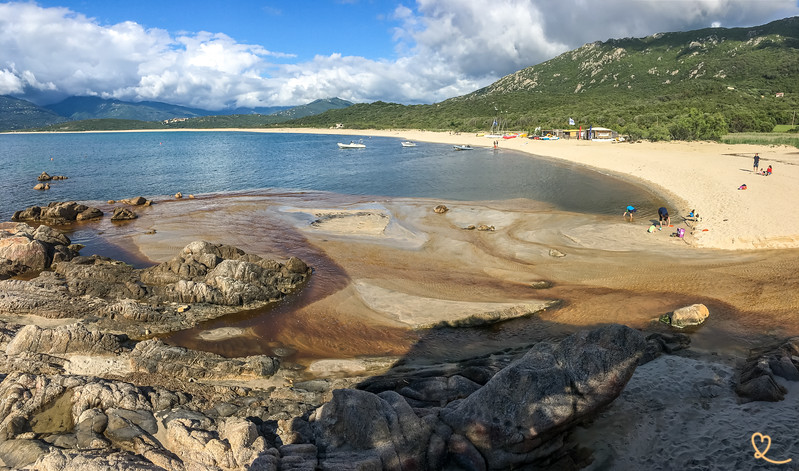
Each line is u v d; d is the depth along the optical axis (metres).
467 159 84.62
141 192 54.16
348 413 10.69
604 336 11.30
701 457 10.41
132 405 13.09
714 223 31.91
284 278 23.95
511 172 65.62
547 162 76.44
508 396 10.54
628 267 25.11
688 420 11.84
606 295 21.78
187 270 23.92
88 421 12.23
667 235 30.61
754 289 21.30
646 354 15.41
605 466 10.49
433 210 40.78
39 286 22.09
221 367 16.03
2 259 25.97
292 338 18.92
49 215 40.22
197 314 20.89
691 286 22.14
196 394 14.48
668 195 44.22
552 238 30.97
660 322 18.70
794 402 12.01
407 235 32.75
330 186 56.75
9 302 20.28
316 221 37.50
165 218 39.69
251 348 18.20
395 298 22.27
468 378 14.29
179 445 11.41
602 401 10.80
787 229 28.81
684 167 57.72
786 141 83.44
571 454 10.89
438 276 24.94
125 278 24.00
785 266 23.67
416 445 10.30
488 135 131.50
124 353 16.95
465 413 10.83
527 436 10.17
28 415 12.68
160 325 19.81
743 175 49.53
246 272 23.17
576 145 96.00
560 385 10.62
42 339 16.53
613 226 33.41
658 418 12.04
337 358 17.27
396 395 11.42
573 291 22.41
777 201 36.22
